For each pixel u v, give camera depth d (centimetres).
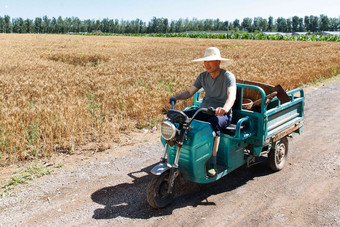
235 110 481
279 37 6272
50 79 1241
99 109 852
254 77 1227
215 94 445
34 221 387
